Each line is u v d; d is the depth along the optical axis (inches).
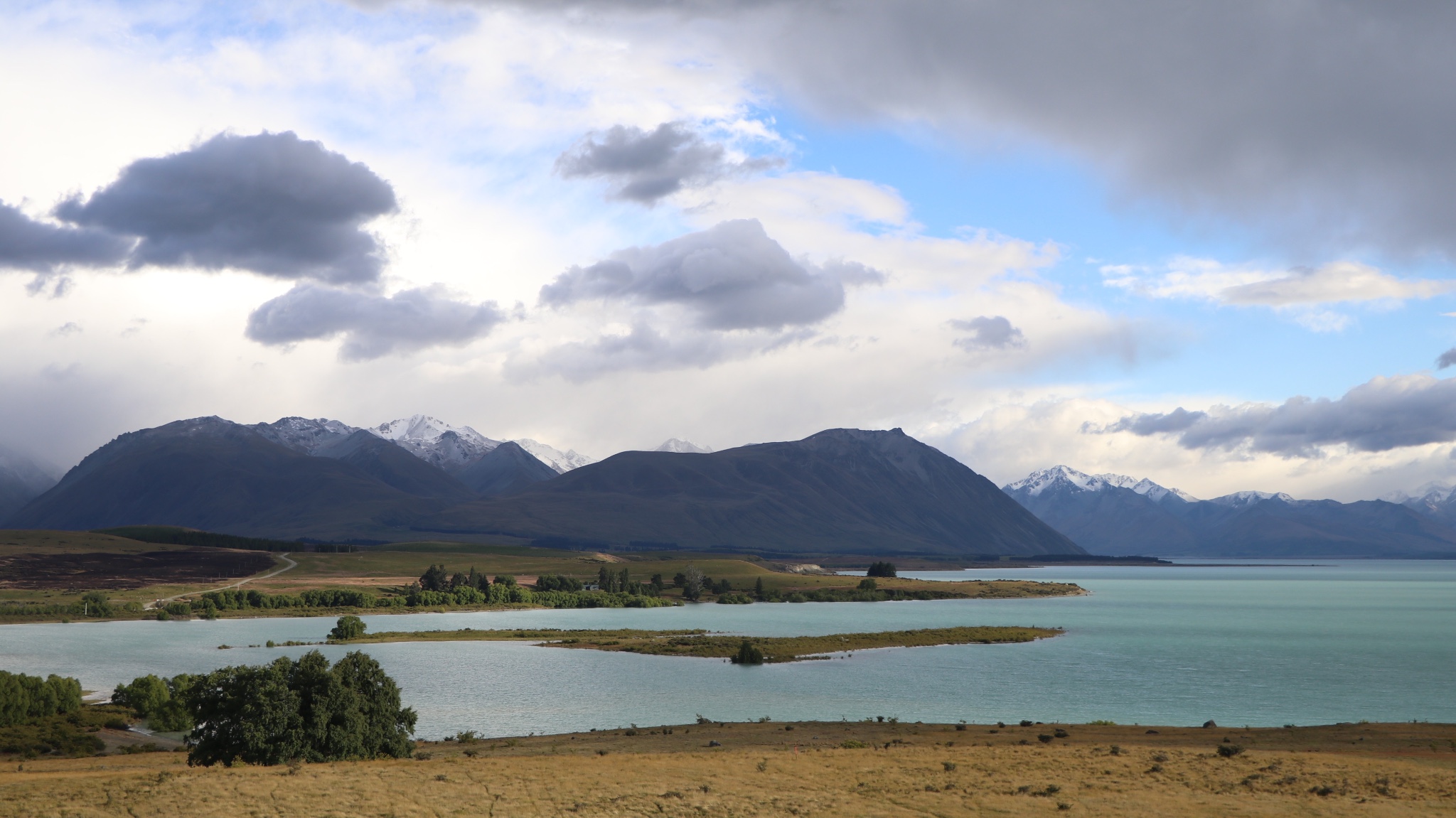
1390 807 2084.2
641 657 6983.3
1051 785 2305.6
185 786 2245.3
